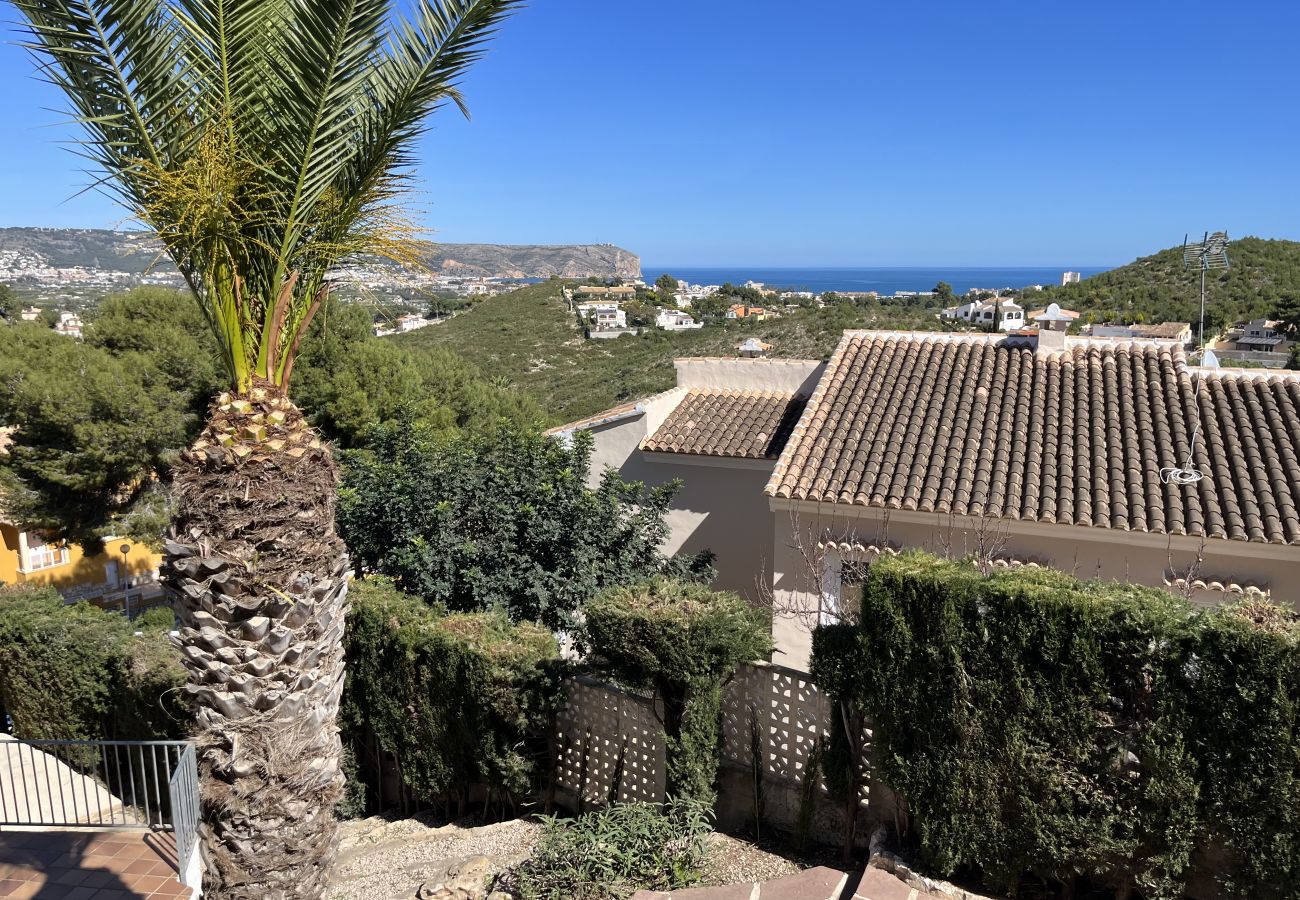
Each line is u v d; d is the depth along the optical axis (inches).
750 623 295.9
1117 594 228.4
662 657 284.7
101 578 1176.8
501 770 339.3
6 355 845.2
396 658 370.6
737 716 308.8
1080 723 225.1
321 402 852.6
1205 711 209.6
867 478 440.1
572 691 348.2
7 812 346.9
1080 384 494.0
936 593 242.7
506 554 445.4
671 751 293.4
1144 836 220.5
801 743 294.4
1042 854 233.1
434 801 380.2
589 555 450.0
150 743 331.9
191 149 209.3
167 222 207.6
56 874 305.6
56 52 194.4
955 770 242.2
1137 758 221.6
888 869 256.4
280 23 201.3
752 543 557.6
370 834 368.5
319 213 225.9
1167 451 420.5
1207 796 210.8
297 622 222.4
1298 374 469.4
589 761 344.5
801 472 456.1
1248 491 384.2
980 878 250.8
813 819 291.6
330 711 237.8
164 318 912.3
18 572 1092.5
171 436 863.1
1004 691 234.1
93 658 423.2
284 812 226.8
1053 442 446.6
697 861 274.2
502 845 324.2
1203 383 473.7
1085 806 226.8
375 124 228.7
